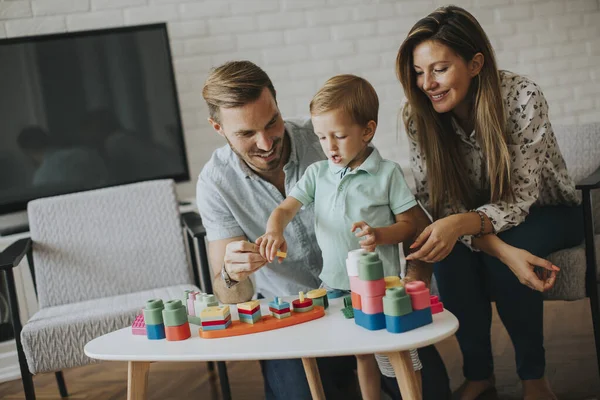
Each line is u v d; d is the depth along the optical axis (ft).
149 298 6.73
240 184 5.60
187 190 10.87
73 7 10.34
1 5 10.15
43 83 10.02
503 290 5.70
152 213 7.68
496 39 11.73
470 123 5.73
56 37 10.00
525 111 5.48
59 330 6.10
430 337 3.77
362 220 4.73
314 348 3.81
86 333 6.13
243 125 4.83
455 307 6.03
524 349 5.76
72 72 10.11
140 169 10.46
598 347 6.03
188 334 4.31
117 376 8.16
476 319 6.05
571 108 11.98
